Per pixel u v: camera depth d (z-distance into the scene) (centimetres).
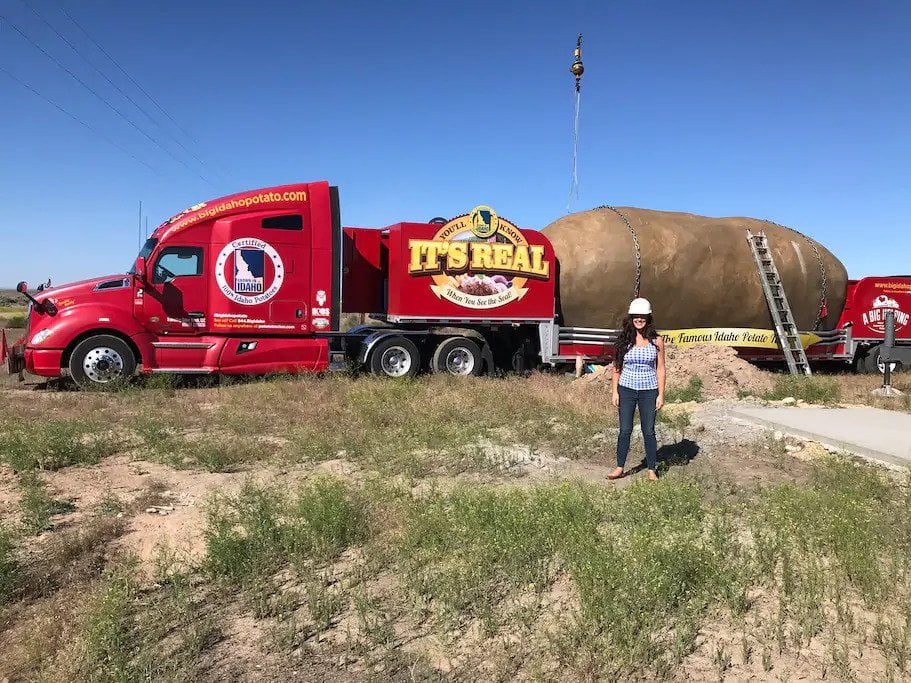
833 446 725
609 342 1433
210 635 341
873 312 1736
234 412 900
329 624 349
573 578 388
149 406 950
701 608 354
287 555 430
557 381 1257
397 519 484
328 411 906
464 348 1362
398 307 1320
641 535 418
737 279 1495
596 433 818
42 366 1130
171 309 1185
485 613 347
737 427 866
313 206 1262
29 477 602
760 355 1557
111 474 632
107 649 316
